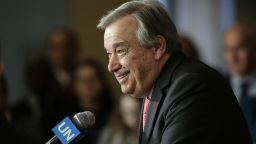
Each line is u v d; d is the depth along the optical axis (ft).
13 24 50.44
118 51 19.30
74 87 39.73
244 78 33.94
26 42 50.42
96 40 51.21
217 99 18.57
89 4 51.13
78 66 40.96
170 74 19.35
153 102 19.39
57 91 38.91
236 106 19.16
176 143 17.93
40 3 50.90
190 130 18.02
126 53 19.21
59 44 43.88
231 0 51.11
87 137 37.01
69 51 43.98
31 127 37.35
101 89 39.68
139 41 19.15
